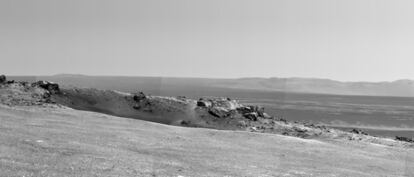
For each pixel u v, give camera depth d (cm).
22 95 7175
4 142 2886
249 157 3809
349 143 5566
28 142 3027
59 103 7744
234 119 7950
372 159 4422
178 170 2708
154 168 2658
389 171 3766
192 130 5497
